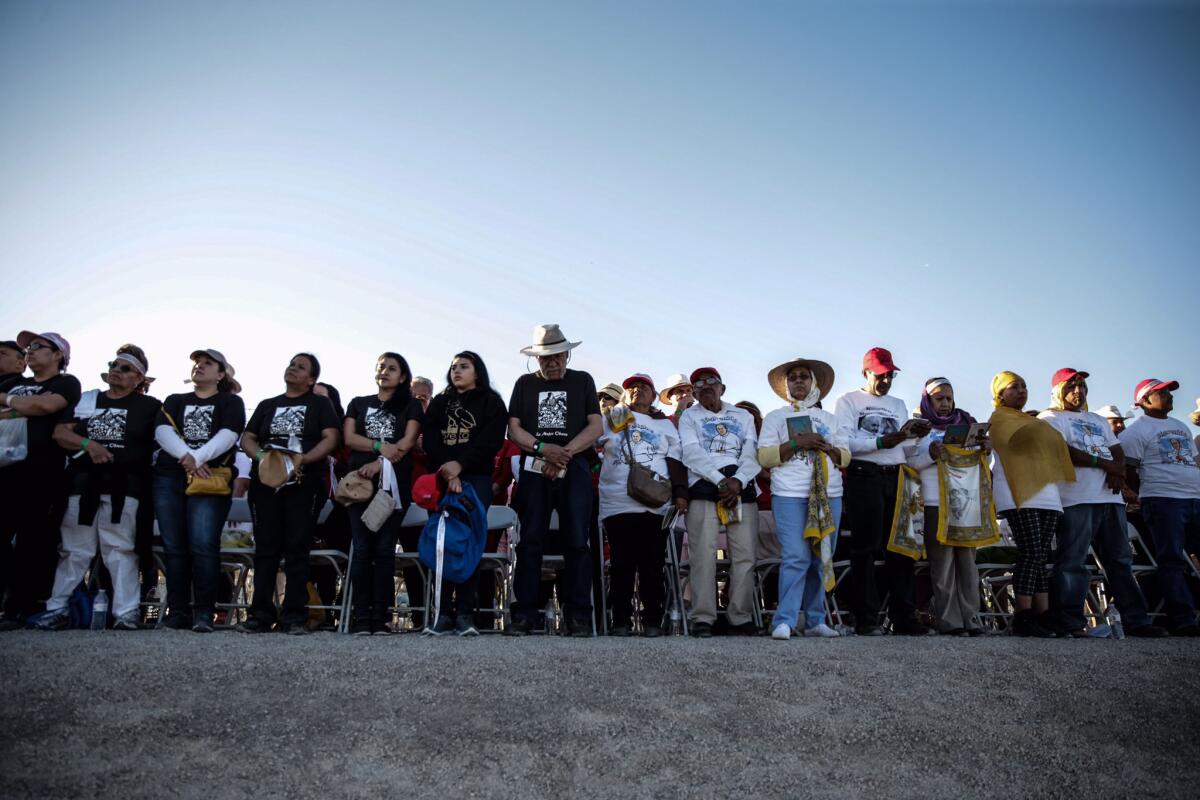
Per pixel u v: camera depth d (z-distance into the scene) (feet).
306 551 20.20
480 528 19.42
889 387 23.41
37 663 13.44
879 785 12.17
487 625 24.62
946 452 22.70
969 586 22.76
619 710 13.14
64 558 19.75
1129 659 17.03
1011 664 16.31
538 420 20.70
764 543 25.00
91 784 10.66
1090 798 12.57
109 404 20.66
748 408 25.96
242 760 11.30
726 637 20.11
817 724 13.38
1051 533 22.68
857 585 21.81
